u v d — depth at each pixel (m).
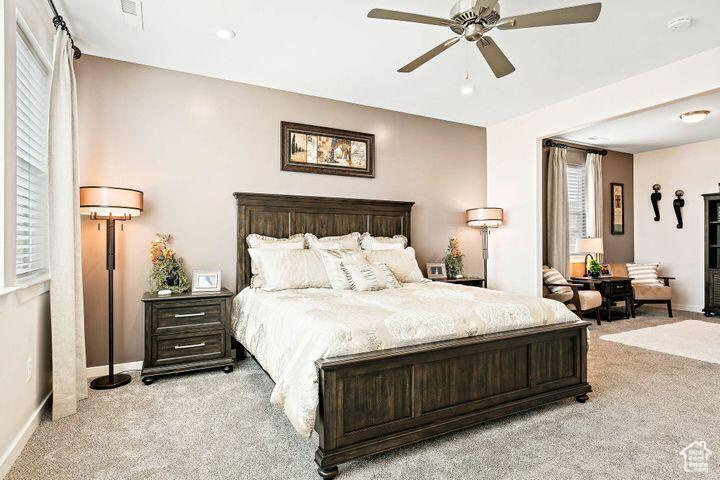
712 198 5.84
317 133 4.24
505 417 2.44
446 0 2.55
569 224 6.26
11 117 1.98
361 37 3.03
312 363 1.87
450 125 5.18
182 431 2.25
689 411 2.52
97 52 3.27
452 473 1.85
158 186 3.52
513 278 5.06
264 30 2.93
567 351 2.63
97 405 2.61
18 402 2.04
